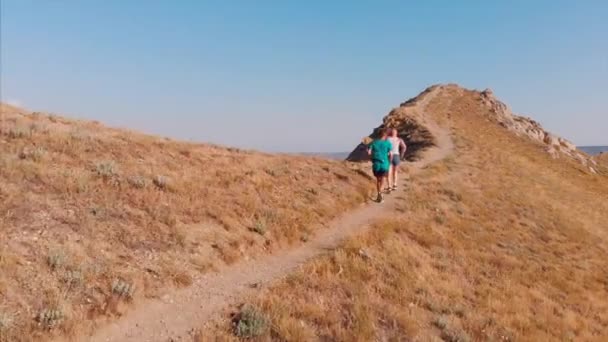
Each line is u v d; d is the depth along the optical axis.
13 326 5.88
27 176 9.92
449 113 67.44
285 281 9.20
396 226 14.73
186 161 15.50
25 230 7.96
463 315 10.12
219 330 7.14
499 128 65.81
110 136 16.44
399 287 10.29
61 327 6.20
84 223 8.88
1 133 12.59
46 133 13.84
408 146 44.12
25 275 6.82
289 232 12.09
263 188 14.87
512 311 11.15
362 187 18.91
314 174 18.88
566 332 11.00
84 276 7.29
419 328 8.79
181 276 8.40
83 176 10.73
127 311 7.09
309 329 7.61
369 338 7.86
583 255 19.50
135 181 11.51
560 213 26.30
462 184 25.67
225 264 9.64
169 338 6.72
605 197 44.19
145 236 9.32
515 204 24.70
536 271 15.29
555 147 69.81
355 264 10.64
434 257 13.52
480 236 17.11
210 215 11.44
